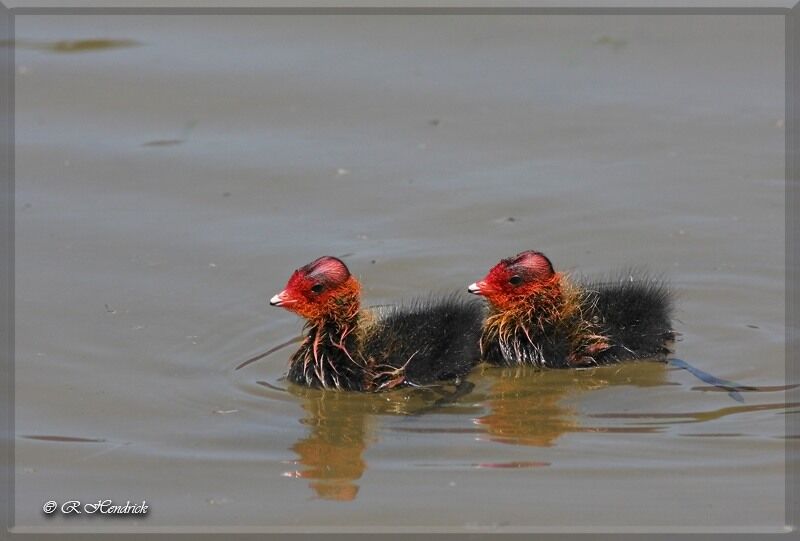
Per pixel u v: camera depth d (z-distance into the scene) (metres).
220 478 12.80
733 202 18.55
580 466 12.79
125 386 14.62
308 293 14.54
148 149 20.00
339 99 21.33
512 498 12.28
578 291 15.52
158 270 17.08
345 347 14.59
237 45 22.77
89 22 23.34
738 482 12.48
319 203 18.66
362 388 14.52
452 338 15.02
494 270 15.24
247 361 15.26
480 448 13.17
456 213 18.39
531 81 21.83
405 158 19.70
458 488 12.47
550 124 20.62
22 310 16.16
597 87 21.58
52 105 21.09
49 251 17.47
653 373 14.88
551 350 15.16
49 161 19.67
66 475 12.91
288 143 20.16
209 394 14.48
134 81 21.77
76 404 14.23
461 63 22.33
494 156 19.77
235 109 21.06
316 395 14.47
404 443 13.37
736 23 23.11
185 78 21.88
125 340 15.57
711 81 21.62
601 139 20.19
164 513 12.28
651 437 13.32
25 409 14.13
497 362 15.32
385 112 20.98
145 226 18.08
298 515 12.11
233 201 18.67
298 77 21.92
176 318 16.06
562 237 17.83
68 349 15.37
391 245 17.64
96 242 17.69
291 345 15.62
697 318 15.96
